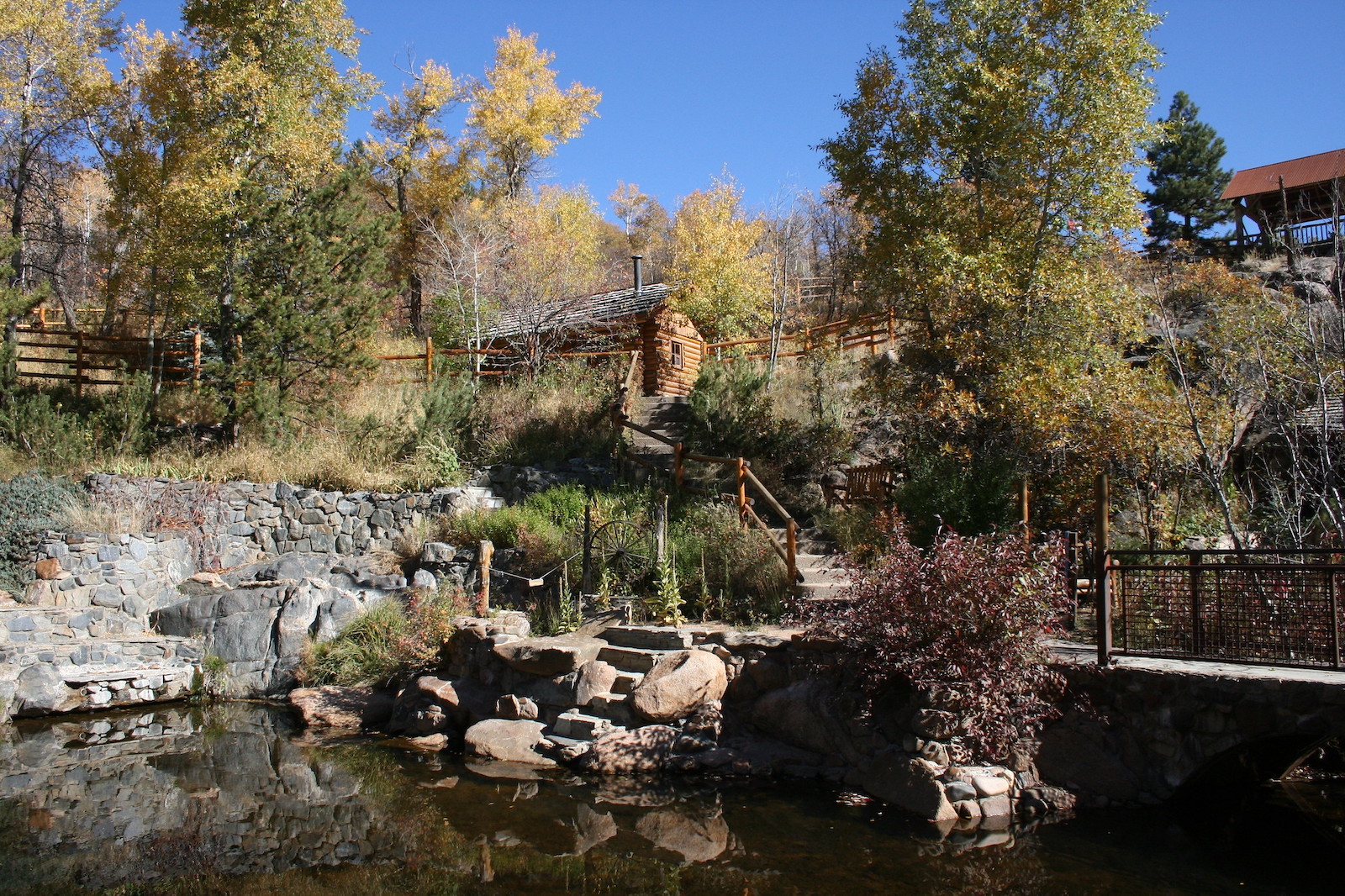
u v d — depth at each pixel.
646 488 13.62
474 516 13.79
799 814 7.36
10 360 16.53
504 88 30.72
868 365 15.73
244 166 18.06
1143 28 13.03
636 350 18.69
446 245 25.56
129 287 22.00
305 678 11.89
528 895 5.97
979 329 13.54
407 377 20.58
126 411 15.98
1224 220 29.55
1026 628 7.46
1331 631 6.70
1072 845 6.59
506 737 9.30
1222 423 11.24
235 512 15.00
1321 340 10.80
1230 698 6.69
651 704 8.74
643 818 7.36
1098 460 11.48
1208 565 7.23
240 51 18.25
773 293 23.97
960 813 7.08
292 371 16.83
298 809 7.79
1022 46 13.70
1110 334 13.59
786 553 10.36
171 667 12.12
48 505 13.47
